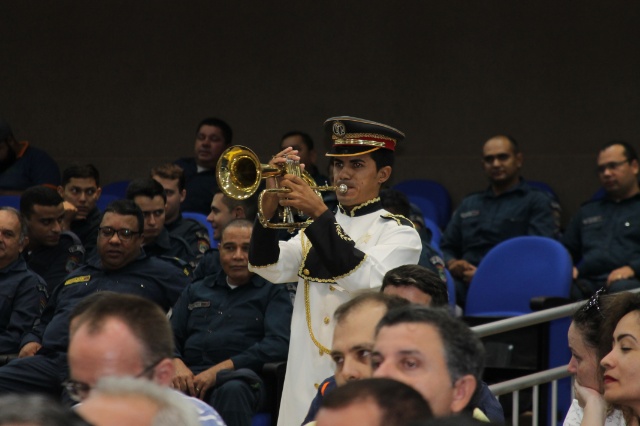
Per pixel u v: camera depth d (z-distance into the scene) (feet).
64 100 95.45
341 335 25.90
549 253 58.39
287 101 90.84
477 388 22.68
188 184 77.00
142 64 94.17
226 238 48.75
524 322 44.55
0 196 72.13
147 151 93.86
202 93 92.79
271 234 35.88
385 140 37.52
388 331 21.85
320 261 36.63
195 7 93.20
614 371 28.50
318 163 89.61
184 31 93.40
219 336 48.47
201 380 46.14
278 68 91.20
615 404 29.45
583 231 65.87
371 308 25.81
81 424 14.53
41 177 79.82
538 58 84.69
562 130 83.97
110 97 94.68
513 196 69.56
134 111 94.17
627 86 82.38
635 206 64.44
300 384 36.40
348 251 34.86
